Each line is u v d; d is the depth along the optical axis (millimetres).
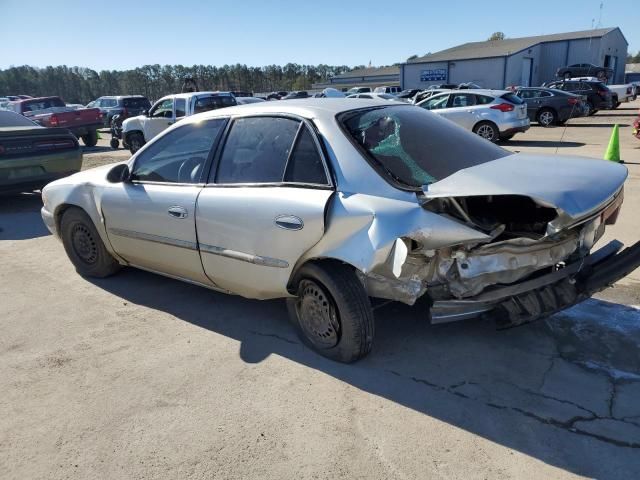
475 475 2377
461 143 3545
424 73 45812
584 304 4023
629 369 3158
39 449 2684
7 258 5820
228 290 3875
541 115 19672
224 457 2562
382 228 2791
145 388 3168
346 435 2678
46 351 3666
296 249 3188
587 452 2494
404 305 4082
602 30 43844
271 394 3049
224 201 3531
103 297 4570
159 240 4043
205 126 3910
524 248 2941
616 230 5875
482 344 3498
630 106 30562
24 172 7918
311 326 3439
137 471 2500
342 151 3137
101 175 4676
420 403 2908
